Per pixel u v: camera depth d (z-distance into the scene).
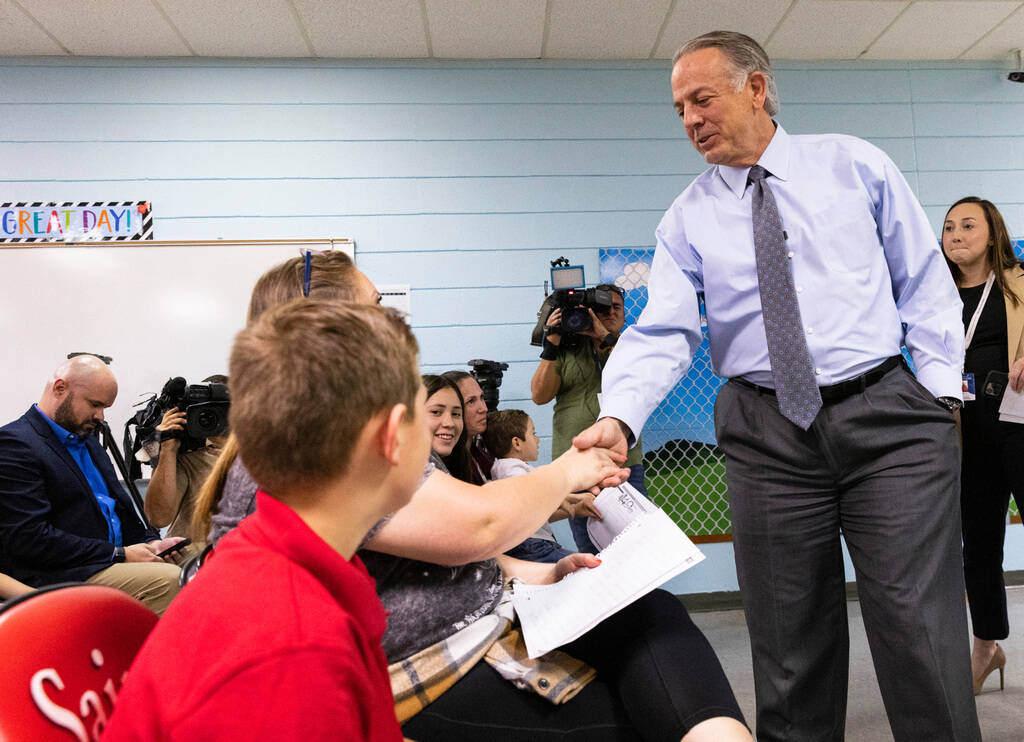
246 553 0.61
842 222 1.54
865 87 4.48
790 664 1.58
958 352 1.53
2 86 4.07
